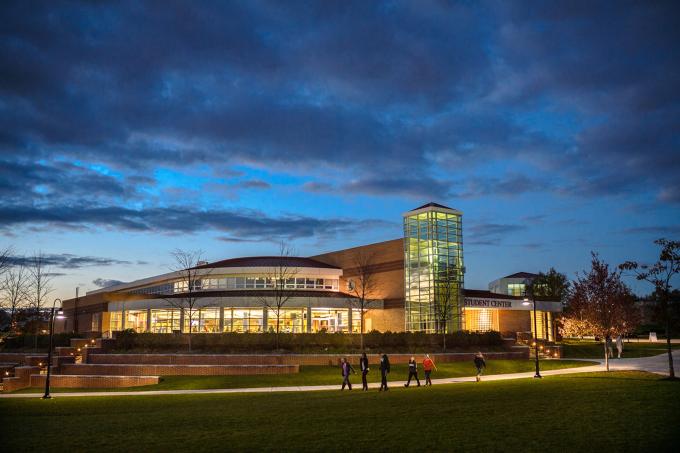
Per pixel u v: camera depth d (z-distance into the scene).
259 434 16.28
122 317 69.88
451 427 16.41
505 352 51.97
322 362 44.84
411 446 14.11
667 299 28.23
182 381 38.66
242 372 41.31
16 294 68.12
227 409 22.88
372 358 45.72
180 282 74.75
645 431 15.03
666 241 28.48
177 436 16.55
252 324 61.28
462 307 61.84
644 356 55.16
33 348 57.03
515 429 15.84
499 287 99.44
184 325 63.28
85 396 32.72
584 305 43.59
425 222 62.41
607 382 27.52
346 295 66.00
